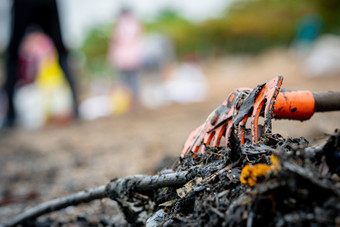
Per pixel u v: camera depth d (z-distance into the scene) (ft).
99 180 13.67
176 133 20.42
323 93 7.29
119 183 7.20
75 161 17.17
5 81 28.78
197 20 110.52
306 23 59.31
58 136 24.56
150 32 96.89
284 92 7.11
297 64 58.34
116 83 37.09
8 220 11.03
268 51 104.42
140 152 16.90
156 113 30.50
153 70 40.04
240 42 107.96
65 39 29.07
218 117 7.00
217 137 6.89
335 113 19.31
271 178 4.71
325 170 4.91
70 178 14.69
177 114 28.27
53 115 30.45
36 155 19.52
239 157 5.64
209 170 5.83
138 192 6.99
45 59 29.78
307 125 16.16
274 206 4.65
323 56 47.42
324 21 91.66
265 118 6.19
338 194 4.44
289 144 5.64
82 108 35.96
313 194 4.60
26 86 30.89
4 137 25.70
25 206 12.39
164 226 5.52
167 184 6.41
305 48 59.11
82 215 10.11
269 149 5.59
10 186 14.46
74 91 29.91
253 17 106.73
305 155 4.80
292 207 4.62
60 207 8.97
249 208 4.75
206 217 5.17
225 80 58.44
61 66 29.43
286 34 105.19
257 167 4.86
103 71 78.89
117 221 9.49
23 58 29.50
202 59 99.91
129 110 34.76
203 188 5.53
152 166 13.30
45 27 28.63
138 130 23.34
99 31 82.84
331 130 14.78
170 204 6.19
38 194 13.33
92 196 8.18
